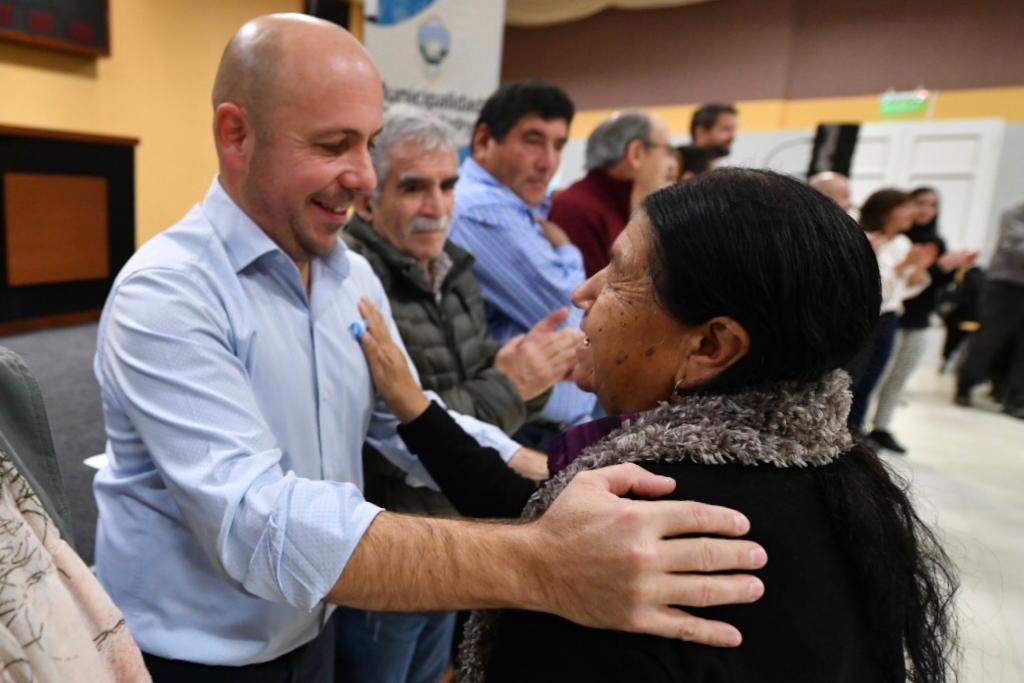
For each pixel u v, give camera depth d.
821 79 6.36
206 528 0.68
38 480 0.54
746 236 0.51
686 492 0.53
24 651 0.42
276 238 0.85
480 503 0.96
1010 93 5.63
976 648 1.91
